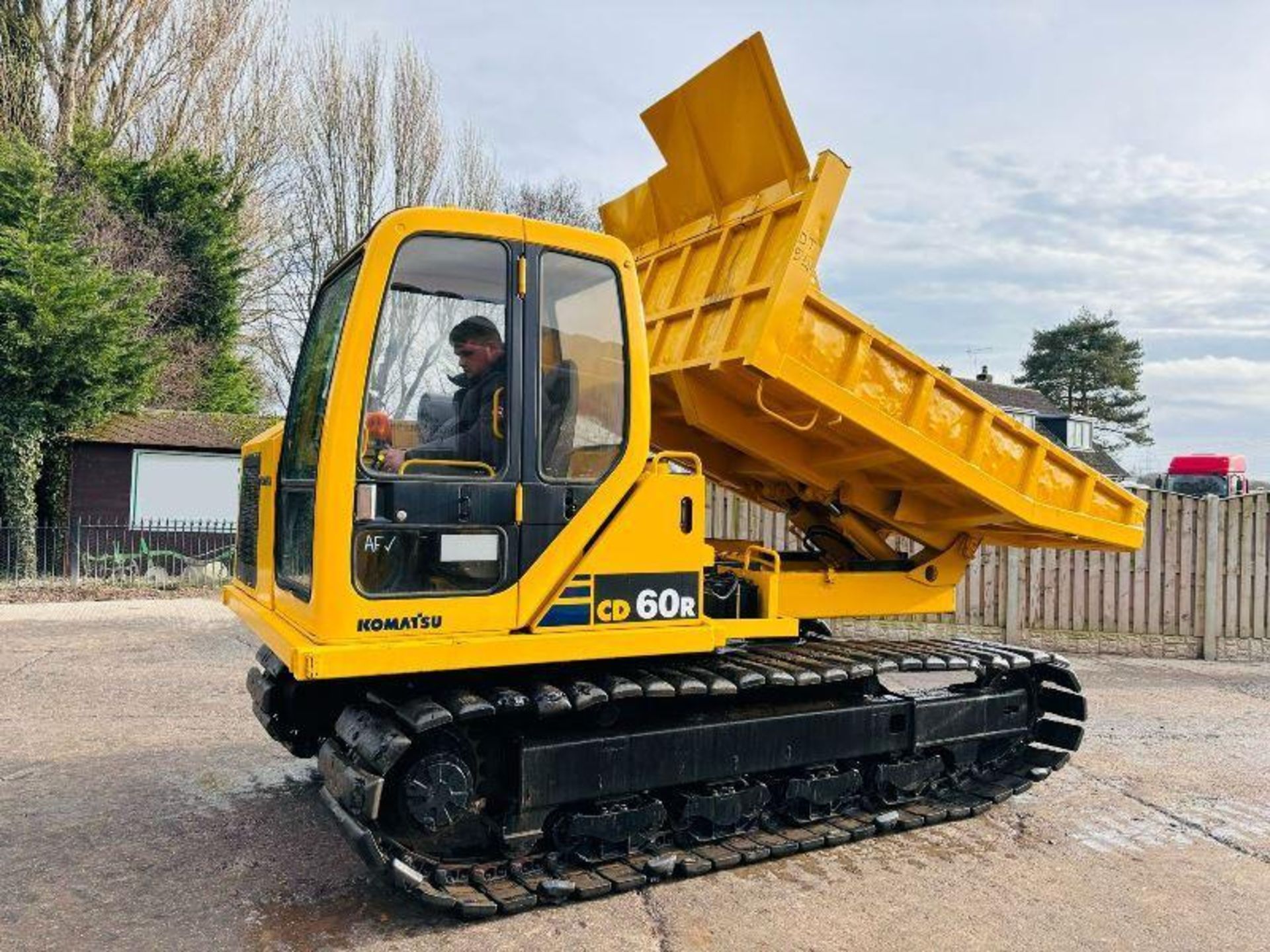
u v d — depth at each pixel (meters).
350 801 3.78
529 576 4.13
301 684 4.96
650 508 4.45
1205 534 11.27
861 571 5.82
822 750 5.09
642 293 5.59
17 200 16.64
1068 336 55.94
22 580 15.58
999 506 5.43
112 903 4.22
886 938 4.03
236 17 28.09
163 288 21.44
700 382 5.15
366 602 3.81
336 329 4.21
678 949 3.89
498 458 4.12
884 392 5.02
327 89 28.75
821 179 4.48
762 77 4.52
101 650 9.86
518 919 4.12
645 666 4.72
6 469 16.17
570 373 4.29
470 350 4.11
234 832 5.05
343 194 28.80
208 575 15.68
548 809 4.26
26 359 16.09
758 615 5.10
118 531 17.41
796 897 4.43
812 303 4.71
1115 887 4.63
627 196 5.76
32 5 24.56
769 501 6.48
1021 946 3.99
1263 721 8.09
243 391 24.36
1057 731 6.05
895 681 9.19
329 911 4.18
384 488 3.88
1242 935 4.14
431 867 4.13
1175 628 11.34
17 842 4.88
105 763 6.15
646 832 4.55
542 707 4.02
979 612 11.59
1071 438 37.31
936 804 5.58
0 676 8.57
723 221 5.07
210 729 6.93
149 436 18.41
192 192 23.20
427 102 29.70
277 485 4.57
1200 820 5.60
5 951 3.79
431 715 3.79
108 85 26.27
